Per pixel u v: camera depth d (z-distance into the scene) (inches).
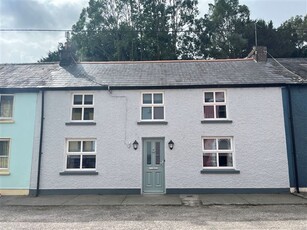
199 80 553.6
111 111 535.8
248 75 568.4
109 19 1432.1
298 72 593.0
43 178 517.0
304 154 509.7
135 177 512.1
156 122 526.9
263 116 522.0
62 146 526.9
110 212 373.1
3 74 621.9
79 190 511.5
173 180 507.5
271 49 1362.0
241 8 1512.1
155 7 1470.2
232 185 502.0
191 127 523.8
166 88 536.4
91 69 641.0
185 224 307.9
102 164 518.6
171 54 1368.1
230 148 523.2
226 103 533.6
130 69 637.9
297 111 524.7
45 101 544.1
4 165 532.1
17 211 384.2
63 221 327.3
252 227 292.0
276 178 501.4
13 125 538.9
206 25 1496.1
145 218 338.3
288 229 283.1
